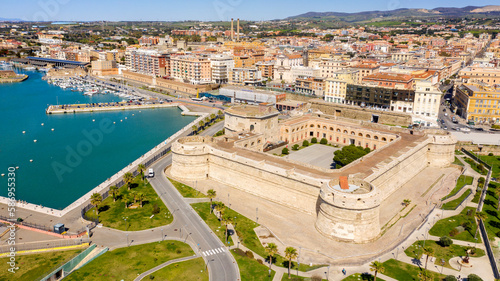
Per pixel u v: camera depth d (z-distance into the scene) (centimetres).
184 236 11412
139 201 13662
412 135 19025
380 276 9531
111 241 11088
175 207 13312
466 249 10756
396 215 12938
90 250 10494
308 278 9469
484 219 11562
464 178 16300
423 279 8788
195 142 16962
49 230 11656
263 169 14000
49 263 9856
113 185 15275
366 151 17612
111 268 9775
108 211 13025
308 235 11612
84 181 16800
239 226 12056
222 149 15975
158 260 10144
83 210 12606
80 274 9525
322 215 11694
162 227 11925
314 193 12669
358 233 11150
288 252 9306
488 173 16675
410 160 16162
